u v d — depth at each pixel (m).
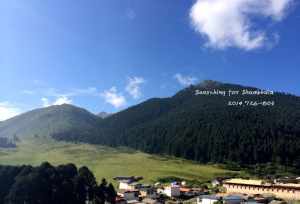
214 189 198.25
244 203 144.38
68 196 135.12
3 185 137.50
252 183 184.12
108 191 151.75
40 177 132.50
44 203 130.00
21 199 127.38
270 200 156.25
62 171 145.88
